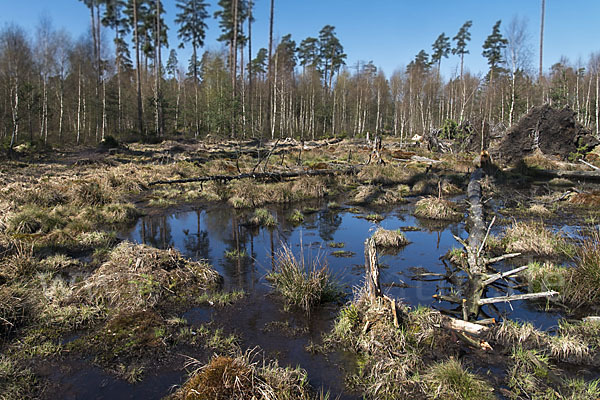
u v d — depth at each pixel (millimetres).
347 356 4066
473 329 4484
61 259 6488
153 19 42281
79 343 4215
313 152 24375
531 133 21938
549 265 6273
